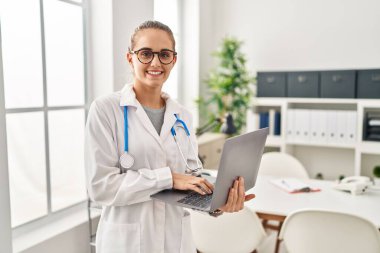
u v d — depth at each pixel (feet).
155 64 3.87
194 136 4.84
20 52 6.83
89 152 3.90
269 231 10.32
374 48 12.14
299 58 13.15
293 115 12.25
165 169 3.91
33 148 7.14
